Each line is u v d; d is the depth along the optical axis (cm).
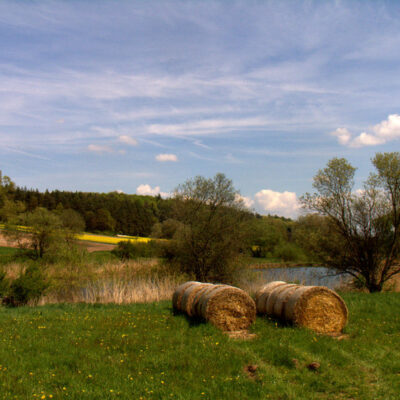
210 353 770
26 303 1573
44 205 9244
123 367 701
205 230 2627
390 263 2039
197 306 1080
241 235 2630
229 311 1020
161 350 795
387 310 1254
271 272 3023
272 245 4631
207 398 585
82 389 600
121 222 8969
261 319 1077
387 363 741
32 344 833
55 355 763
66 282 2248
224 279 2603
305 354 767
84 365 702
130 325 1016
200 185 2694
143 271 2711
